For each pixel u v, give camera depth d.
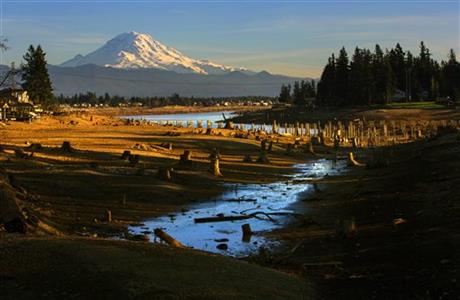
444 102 179.88
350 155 67.75
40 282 15.70
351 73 197.38
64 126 114.31
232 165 62.25
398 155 75.94
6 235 21.47
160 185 43.97
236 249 25.92
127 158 57.16
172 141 85.62
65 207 35.03
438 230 25.42
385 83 192.88
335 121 173.62
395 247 23.55
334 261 22.39
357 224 30.11
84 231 28.86
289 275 19.33
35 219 25.33
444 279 17.78
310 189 47.25
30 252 18.33
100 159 56.41
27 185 39.22
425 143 82.38
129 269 16.98
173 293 15.21
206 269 17.98
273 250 25.53
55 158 54.34
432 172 47.44
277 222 32.69
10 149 58.12
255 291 16.28
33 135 85.00
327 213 34.62
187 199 40.97
